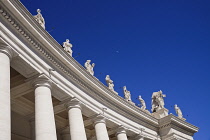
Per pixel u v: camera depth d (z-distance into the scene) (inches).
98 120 1124.5
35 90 821.2
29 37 807.7
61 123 1184.8
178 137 1711.4
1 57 674.2
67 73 987.9
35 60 827.4
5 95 625.3
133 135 1422.2
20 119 1018.1
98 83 1160.8
